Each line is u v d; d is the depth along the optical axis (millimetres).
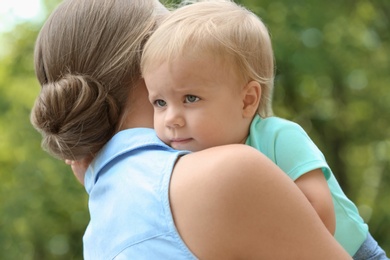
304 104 14805
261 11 12930
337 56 13625
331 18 13391
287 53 12844
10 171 15367
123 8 2842
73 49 2814
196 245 2402
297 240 2400
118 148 2691
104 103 2775
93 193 2719
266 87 2850
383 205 15016
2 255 14438
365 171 15602
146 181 2527
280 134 2773
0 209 14633
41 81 2949
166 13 2936
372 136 15172
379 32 14297
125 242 2502
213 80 2670
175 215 2441
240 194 2369
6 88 15703
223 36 2676
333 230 2695
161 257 2432
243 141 2803
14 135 15164
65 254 15469
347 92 14555
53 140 2834
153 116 2828
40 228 14820
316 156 2738
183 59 2650
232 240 2381
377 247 2988
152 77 2707
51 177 14766
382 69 14234
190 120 2678
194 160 2492
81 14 2838
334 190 2904
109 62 2783
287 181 2430
